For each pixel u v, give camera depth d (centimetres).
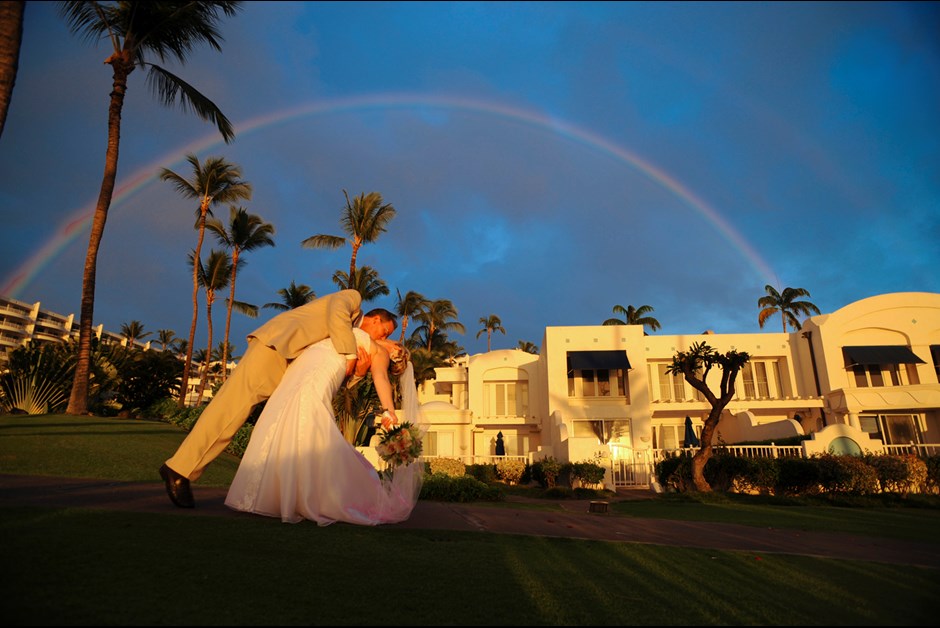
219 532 328
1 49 384
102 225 1543
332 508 401
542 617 223
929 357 2362
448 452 2700
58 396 1594
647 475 1753
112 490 487
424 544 354
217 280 3612
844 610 252
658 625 220
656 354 2638
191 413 1920
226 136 1709
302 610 213
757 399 2517
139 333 9769
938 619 240
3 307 8662
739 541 473
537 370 2859
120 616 189
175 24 1518
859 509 1079
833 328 2419
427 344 4916
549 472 1734
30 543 263
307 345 443
